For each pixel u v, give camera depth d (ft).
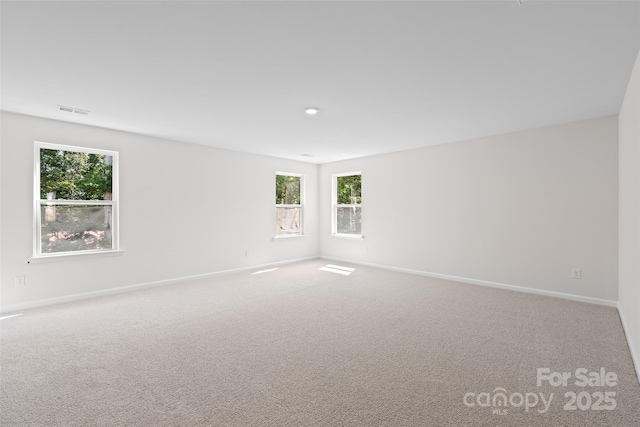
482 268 16.02
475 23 6.29
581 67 8.26
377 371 7.63
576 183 13.21
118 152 14.60
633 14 5.96
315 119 12.84
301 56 7.68
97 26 6.36
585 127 12.96
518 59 7.82
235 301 13.35
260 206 20.65
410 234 18.95
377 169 20.63
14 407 6.20
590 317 11.22
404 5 5.72
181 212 16.80
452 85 9.43
